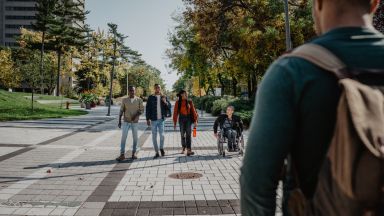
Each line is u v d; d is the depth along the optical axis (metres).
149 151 11.45
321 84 0.93
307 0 21.78
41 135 15.89
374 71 0.92
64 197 6.05
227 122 10.45
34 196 6.11
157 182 7.15
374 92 0.88
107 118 29.62
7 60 65.44
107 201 5.82
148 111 10.23
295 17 22.23
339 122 0.87
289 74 0.96
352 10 1.03
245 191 1.00
